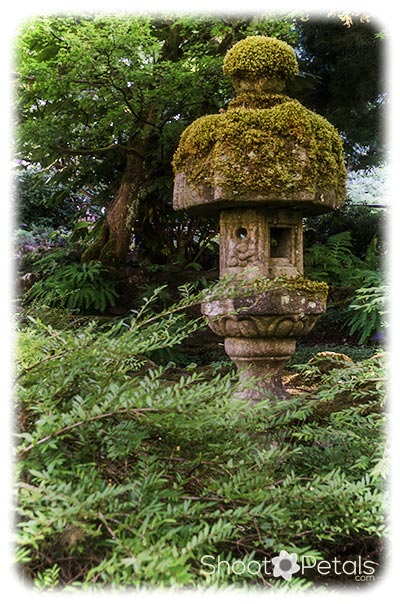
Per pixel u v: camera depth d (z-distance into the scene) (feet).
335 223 22.65
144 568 2.97
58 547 3.49
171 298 18.99
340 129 21.86
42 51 18.21
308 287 7.77
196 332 18.01
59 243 26.30
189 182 7.82
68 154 18.69
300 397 5.82
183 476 4.25
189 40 19.03
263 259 7.85
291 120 7.48
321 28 20.57
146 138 19.44
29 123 17.24
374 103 22.77
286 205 7.73
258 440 5.01
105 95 17.22
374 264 20.16
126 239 19.58
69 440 4.11
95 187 24.06
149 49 16.02
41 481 3.69
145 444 4.36
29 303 17.80
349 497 4.09
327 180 7.76
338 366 10.33
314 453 5.58
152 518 3.65
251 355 7.93
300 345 18.01
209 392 4.23
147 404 3.90
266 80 8.06
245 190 7.33
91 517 3.35
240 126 7.43
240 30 17.67
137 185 19.47
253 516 3.81
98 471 3.84
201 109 19.34
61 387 4.09
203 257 22.56
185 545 3.54
